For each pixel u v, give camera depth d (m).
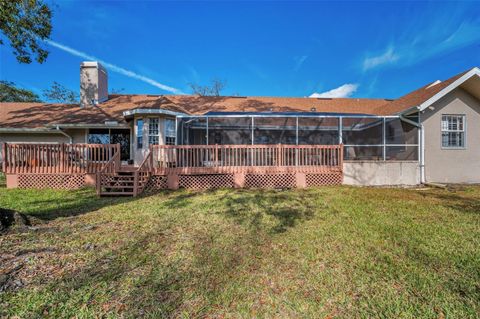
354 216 5.69
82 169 10.02
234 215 5.86
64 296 2.58
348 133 15.33
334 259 3.50
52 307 2.41
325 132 15.43
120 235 4.43
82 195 8.48
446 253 3.67
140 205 6.96
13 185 9.80
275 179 10.38
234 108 15.22
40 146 9.90
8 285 2.73
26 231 4.45
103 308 2.42
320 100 17.38
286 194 8.53
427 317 2.32
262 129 14.64
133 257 3.53
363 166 10.78
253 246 3.98
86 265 3.26
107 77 16.77
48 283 2.81
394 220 5.37
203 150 10.60
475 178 11.47
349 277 3.02
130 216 5.78
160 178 9.98
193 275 3.06
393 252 3.72
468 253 3.66
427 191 9.29
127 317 2.30
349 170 10.73
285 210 6.31
